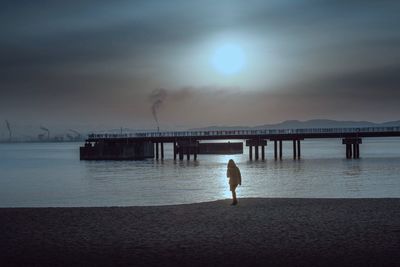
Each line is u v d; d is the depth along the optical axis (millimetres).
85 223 22375
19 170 96688
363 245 17344
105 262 15961
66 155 189625
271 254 16484
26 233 20359
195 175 72812
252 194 48281
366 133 101875
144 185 59406
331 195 46656
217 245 17781
